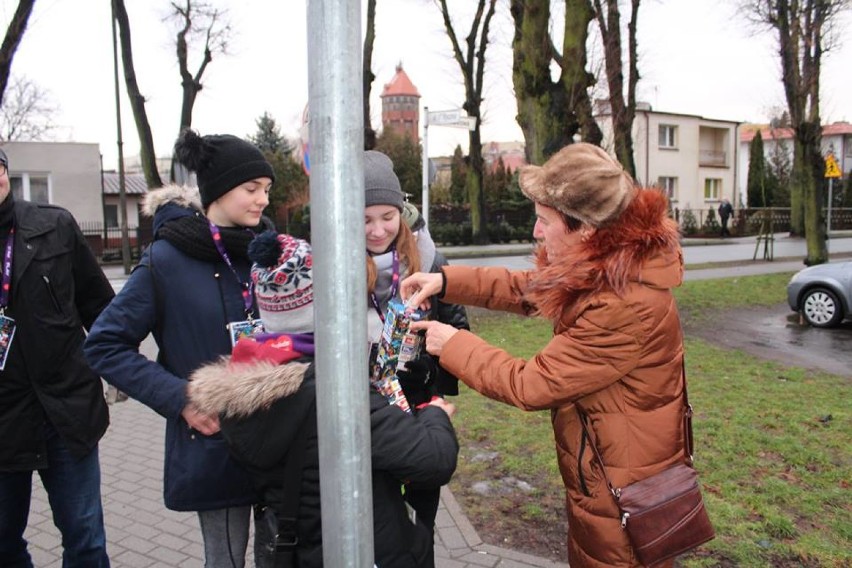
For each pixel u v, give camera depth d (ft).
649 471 6.32
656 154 131.54
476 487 13.61
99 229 95.66
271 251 5.79
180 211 7.26
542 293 6.37
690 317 33.96
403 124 233.35
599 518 6.40
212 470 7.01
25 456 8.36
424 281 7.32
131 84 54.03
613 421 6.31
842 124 171.01
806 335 29.84
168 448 7.23
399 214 7.40
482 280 7.80
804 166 47.55
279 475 5.66
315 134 3.89
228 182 7.00
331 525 4.13
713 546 10.84
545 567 10.64
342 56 3.82
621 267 5.92
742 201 153.69
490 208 111.34
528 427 17.04
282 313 5.75
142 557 11.32
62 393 8.53
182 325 7.18
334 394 4.00
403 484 6.37
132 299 7.03
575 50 32.17
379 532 5.57
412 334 6.61
